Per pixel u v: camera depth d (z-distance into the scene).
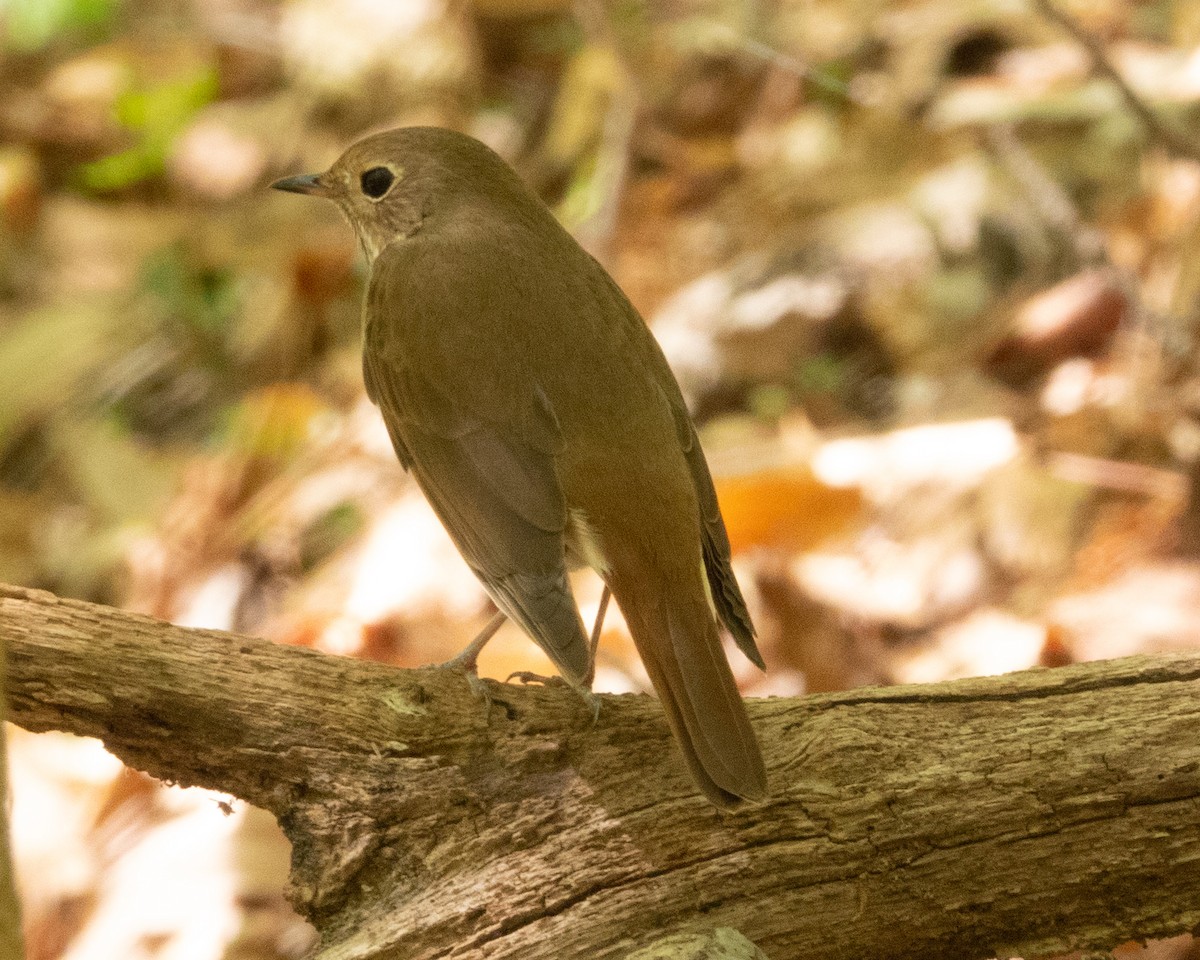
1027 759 6.30
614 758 6.39
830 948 6.27
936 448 11.70
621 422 6.95
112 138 17.19
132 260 15.45
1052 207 13.61
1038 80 14.98
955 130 14.75
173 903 8.88
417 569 11.02
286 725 6.33
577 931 6.19
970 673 10.05
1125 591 10.28
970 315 13.04
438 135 7.87
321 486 12.45
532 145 16.33
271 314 14.24
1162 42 15.17
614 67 15.71
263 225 15.60
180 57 17.92
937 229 13.67
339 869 6.30
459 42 16.53
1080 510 11.06
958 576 10.81
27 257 15.76
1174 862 6.24
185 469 13.00
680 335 13.30
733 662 10.40
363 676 6.43
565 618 6.53
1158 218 13.15
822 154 14.92
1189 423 11.54
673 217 14.66
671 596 6.65
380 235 7.99
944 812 6.26
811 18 16.52
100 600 12.51
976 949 6.36
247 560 12.15
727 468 11.80
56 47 18.50
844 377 12.93
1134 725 6.34
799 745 6.38
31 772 9.73
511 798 6.34
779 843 6.26
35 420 13.78
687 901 6.22
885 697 6.54
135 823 9.39
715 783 6.00
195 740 6.33
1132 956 8.21
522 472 6.89
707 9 16.95
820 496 10.95
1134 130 14.07
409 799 6.32
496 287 7.25
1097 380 12.09
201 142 16.70
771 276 13.62
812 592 10.55
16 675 6.16
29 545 12.95
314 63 16.67
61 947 9.06
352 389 13.49
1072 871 6.26
